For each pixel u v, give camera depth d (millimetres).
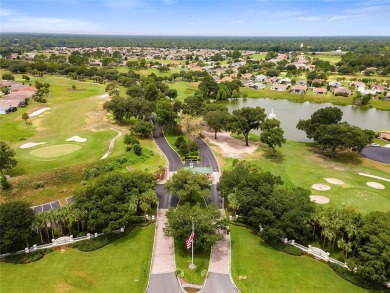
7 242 49531
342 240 50938
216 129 115125
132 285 47406
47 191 73688
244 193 61188
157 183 79812
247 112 105500
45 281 47875
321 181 82188
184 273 49531
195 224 52156
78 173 80938
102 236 57250
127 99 130000
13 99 157375
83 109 149500
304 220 53906
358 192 76000
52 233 56188
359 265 46438
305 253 54312
